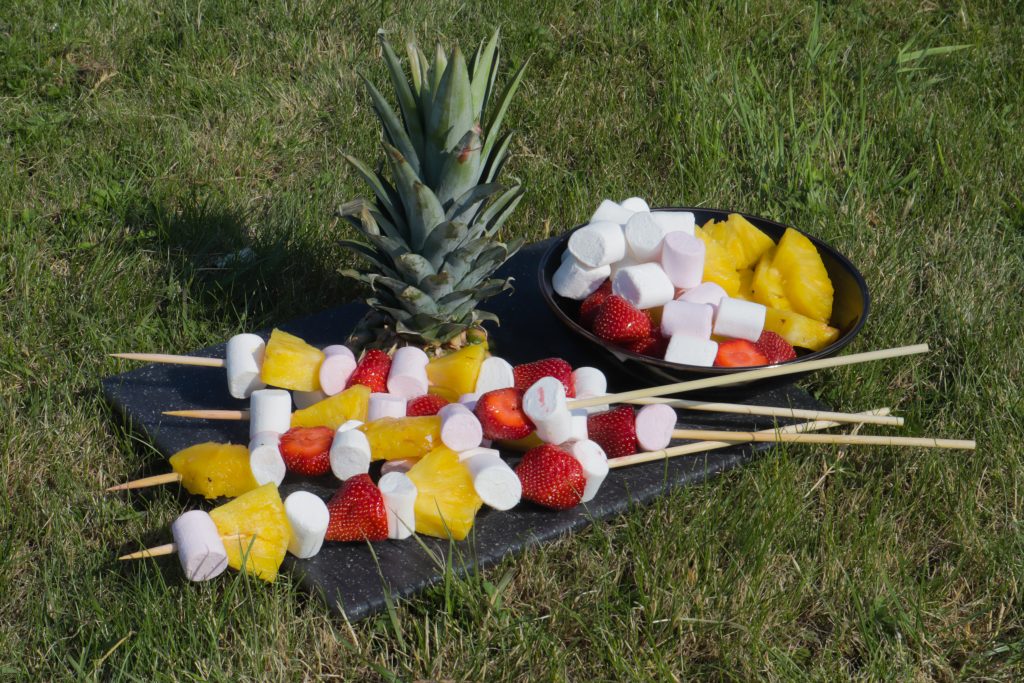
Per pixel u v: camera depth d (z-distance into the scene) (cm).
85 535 125
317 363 128
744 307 129
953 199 160
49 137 161
